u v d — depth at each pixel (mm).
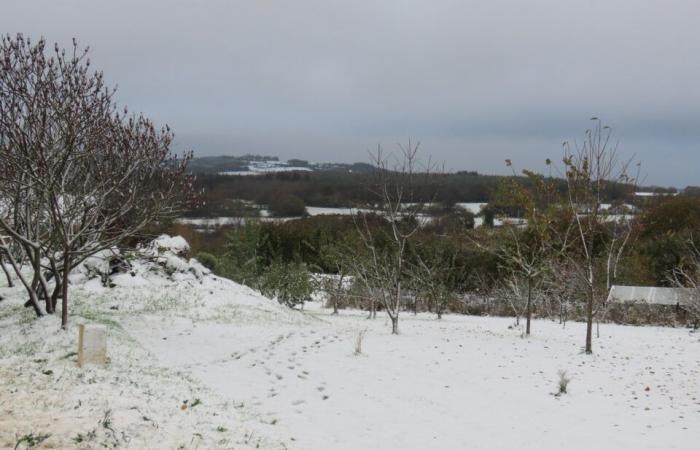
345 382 12781
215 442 7812
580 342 19812
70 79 13773
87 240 15914
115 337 13844
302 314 21688
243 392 11477
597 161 18734
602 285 26734
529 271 21094
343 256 27688
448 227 35312
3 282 18578
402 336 18797
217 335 15680
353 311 29500
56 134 14039
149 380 10734
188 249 23500
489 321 25734
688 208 40125
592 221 18422
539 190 22516
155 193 15977
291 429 9570
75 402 8305
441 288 27031
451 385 13164
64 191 14305
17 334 13461
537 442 9789
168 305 18156
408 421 10602
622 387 13773
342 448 8984
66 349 12148
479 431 10266
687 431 10492
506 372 14656
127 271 20188
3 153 13000
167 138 15586
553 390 13211
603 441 9891
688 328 24016
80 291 18344
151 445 7211
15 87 13180
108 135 14773
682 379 14680
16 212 14391
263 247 37969
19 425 7195
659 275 31859
